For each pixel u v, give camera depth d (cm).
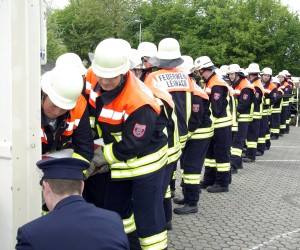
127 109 337
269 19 3409
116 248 201
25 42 235
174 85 491
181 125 495
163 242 372
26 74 237
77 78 297
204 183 707
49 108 297
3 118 234
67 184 212
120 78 334
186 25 4188
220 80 655
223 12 3694
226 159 678
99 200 401
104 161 365
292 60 3538
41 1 257
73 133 328
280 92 1373
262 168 909
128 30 4134
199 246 463
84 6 3522
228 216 567
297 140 1413
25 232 199
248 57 3425
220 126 661
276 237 499
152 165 362
